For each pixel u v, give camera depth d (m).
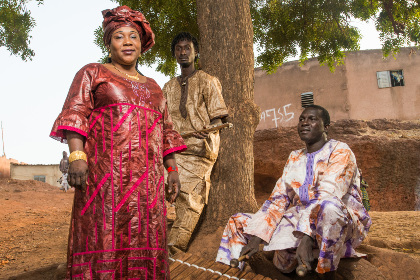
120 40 2.50
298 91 20.94
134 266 2.20
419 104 19.69
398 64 20.09
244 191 4.93
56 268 4.04
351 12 11.73
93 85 2.33
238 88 5.18
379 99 19.97
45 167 39.00
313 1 11.63
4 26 12.36
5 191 17.00
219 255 3.53
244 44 5.34
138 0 10.20
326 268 2.98
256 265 3.76
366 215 3.46
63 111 2.26
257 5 11.70
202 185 4.41
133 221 2.23
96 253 2.16
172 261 3.57
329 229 2.97
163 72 11.50
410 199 16.20
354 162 3.43
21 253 5.68
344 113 20.06
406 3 11.57
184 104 4.57
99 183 2.22
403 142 16.48
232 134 5.02
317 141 3.56
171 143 2.63
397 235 5.15
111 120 2.29
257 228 3.40
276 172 17.73
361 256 3.47
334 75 20.42
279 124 21.06
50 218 10.20
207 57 5.34
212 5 5.41
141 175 2.29
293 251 3.40
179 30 10.30
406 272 3.49
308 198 3.38
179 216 4.30
